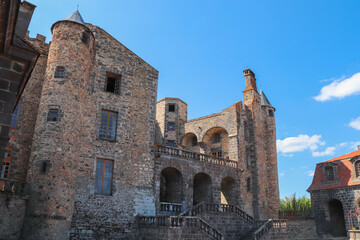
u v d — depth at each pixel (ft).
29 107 85.87
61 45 83.97
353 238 100.22
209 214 93.30
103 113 91.15
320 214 132.36
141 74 101.14
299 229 129.80
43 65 90.84
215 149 146.41
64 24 85.97
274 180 147.33
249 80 156.35
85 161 82.74
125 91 95.91
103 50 95.09
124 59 98.73
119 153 89.30
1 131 31.32
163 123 156.25
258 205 134.00
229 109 140.77
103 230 79.51
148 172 93.20
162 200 116.78
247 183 135.44
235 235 97.96
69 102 79.97
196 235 76.59
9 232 67.26
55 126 76.64
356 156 125.59
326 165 136.67
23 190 71.61
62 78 81.10
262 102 161.48
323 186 133.59
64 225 72.43
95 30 95.09
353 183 123.44
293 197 181.16
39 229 68.95
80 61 85.05
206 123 147.54
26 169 81.61
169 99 160.35
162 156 99.09
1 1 28.58
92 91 89.56
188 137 159.33
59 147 75.46
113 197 84.23
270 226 98.78
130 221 84.58
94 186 82.48
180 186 103.09
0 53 33.14
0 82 32.50
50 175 72.59
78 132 81.15
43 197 70.95
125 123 93.09
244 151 137.28
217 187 115.75
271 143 153.58
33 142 77.56
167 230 73.46
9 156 80.33
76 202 77.71
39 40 92.02
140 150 93.61
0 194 65.98
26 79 39.86
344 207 124.98
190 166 107.65
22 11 58.80
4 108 32.09
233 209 101.40
